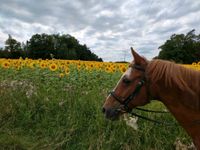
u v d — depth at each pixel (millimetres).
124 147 1829
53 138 2018
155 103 2102
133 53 1198
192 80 1125
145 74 1171
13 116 2256
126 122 1943
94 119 2059
